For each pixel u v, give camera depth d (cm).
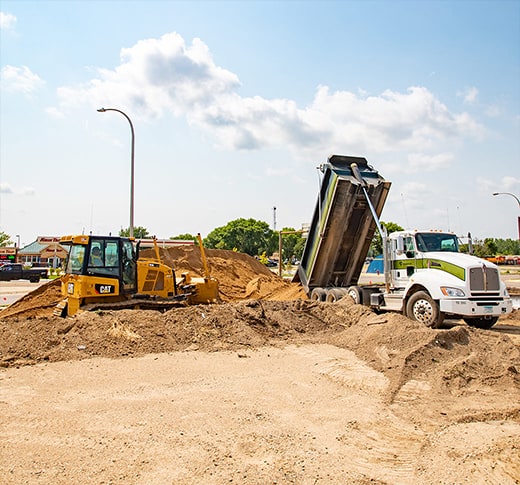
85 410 605
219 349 983
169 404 632
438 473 448
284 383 745
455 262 1220
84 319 1015
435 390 708
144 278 1348
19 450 482
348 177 1527
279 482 422
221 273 2208
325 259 1686
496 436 542
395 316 1030
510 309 1207
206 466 448
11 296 2598
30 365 844
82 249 1243
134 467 445
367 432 551
